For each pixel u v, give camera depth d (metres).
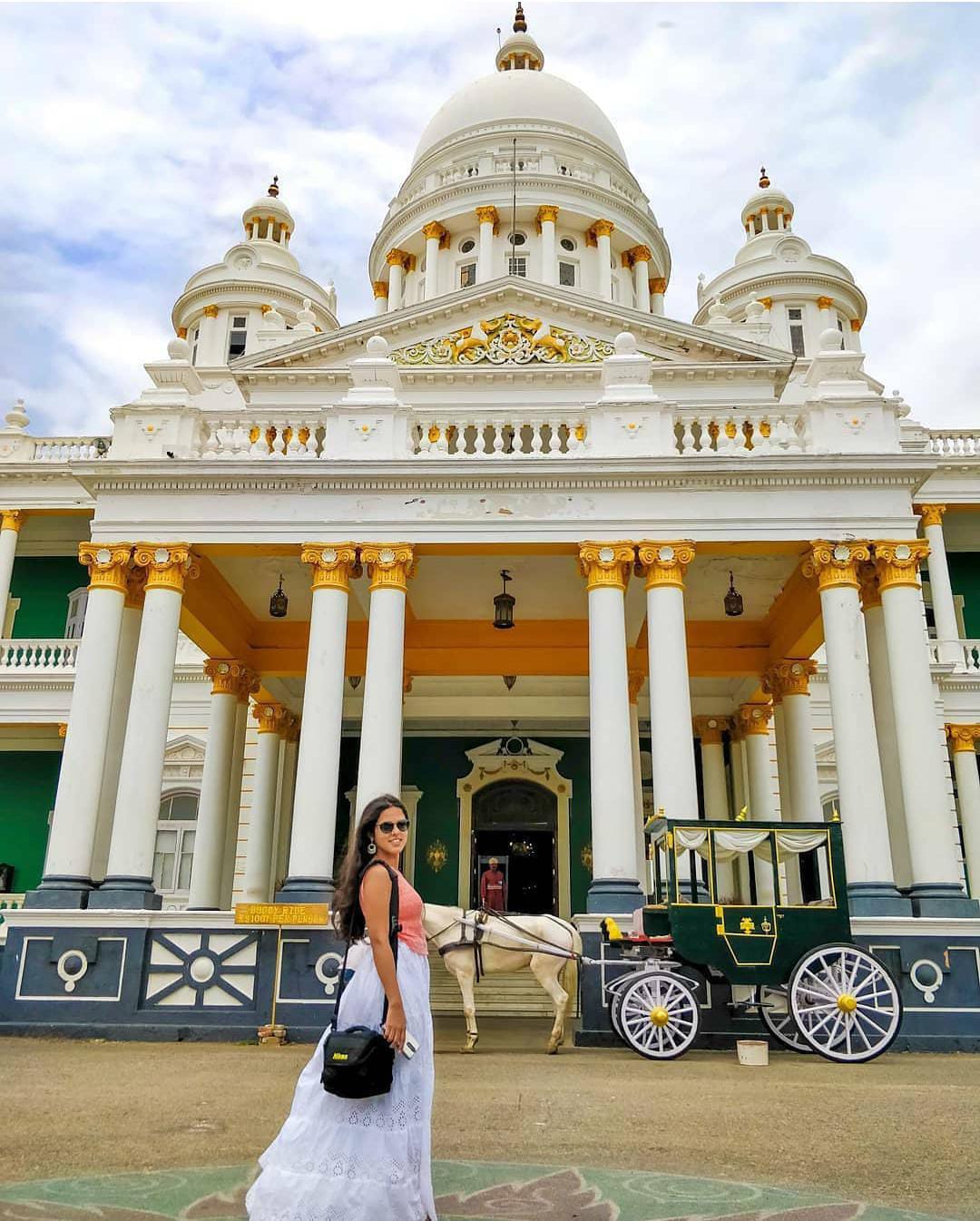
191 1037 11.70
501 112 41.53
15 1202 4.42
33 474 25.14
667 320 22.89
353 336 23.17
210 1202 4.45
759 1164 5.25
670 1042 10.05
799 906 10.26
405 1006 3.61
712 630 18.05
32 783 24.48
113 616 13.62
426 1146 3.58
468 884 21.83
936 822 12.45
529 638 18.28
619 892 12.29
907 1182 4.90
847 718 12.83
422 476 13.76
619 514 13.73
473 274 37.44
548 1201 4.54
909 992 11.62
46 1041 11.38
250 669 18.34
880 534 13.53
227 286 34.44
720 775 20.50
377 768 12.81
